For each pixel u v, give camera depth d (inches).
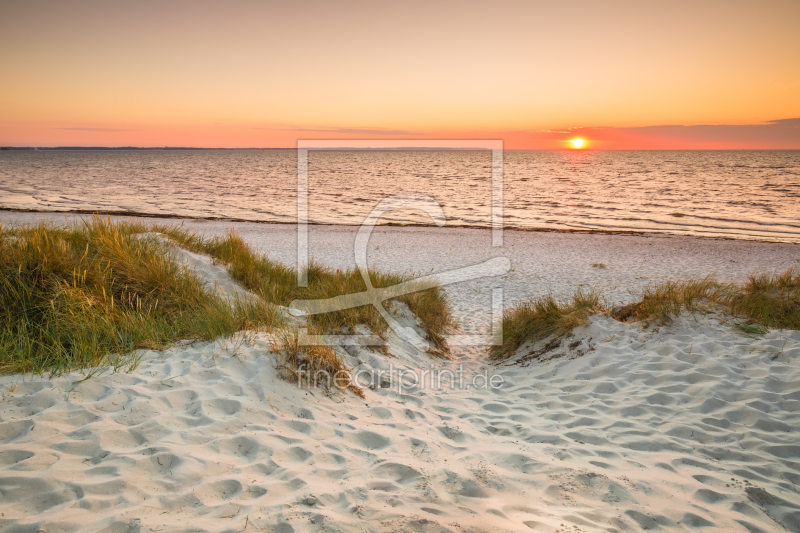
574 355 216.2
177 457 107.7
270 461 113.4
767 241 739.4
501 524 93.6
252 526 86.2
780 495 109.2
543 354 227.6
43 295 184.1
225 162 4399.6
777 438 134.6
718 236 803.4
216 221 914.1
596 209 1185.4
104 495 91.7
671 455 129.2
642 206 1235.2
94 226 278.8
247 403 139.2
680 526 97.4
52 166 3417.8
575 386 186.4
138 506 89.4
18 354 146.6
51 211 970.1
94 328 166.7
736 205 1242.0
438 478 113.7
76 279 198.2
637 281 458.9
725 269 518.0
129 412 124.0
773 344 193.6
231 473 106.0
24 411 118.0
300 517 90.4
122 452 107.0
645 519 99.5
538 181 2187.5
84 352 153.1
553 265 542.6
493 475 116.3
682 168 3393.2
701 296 251.3
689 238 745.0
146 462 104.5
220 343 173.0
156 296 211.2
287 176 2512.3
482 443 138.4
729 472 119.5
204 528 84.4
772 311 229.9
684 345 203.8
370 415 154.0
